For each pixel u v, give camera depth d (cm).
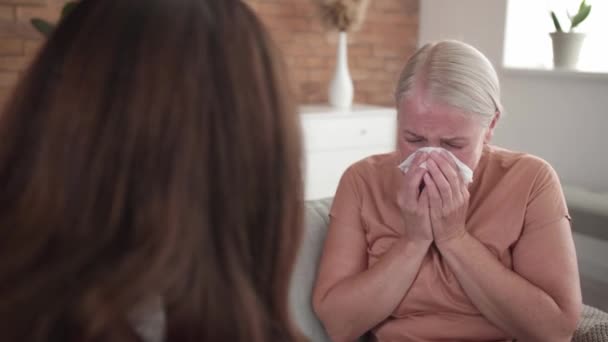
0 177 43
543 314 108
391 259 114
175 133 41
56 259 40
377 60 387
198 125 42
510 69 320
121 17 43
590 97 283
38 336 38
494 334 117
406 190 110
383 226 123
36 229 40
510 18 323
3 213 42
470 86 108
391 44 389
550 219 116
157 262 40
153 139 41
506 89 327
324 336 126
